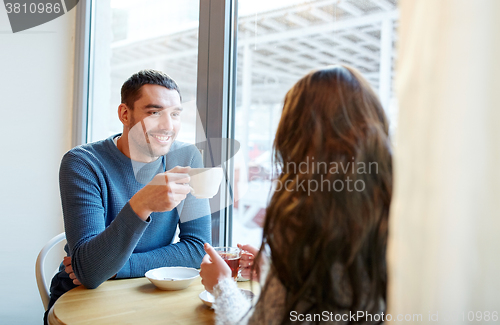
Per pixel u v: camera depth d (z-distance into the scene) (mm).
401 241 577
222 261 836
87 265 999
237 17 1447
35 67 2096
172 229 1322
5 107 2018
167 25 1743
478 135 537
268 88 1357
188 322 792
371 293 581
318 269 585
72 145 2223
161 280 979
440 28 554
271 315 610
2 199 2021
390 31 1044
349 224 586
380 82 1063
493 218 532
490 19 533
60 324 781
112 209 1271
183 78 1652
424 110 563
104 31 2129
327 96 644
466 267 540
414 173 569
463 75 539
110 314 831
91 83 2195
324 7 1200
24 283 2076
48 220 2139
